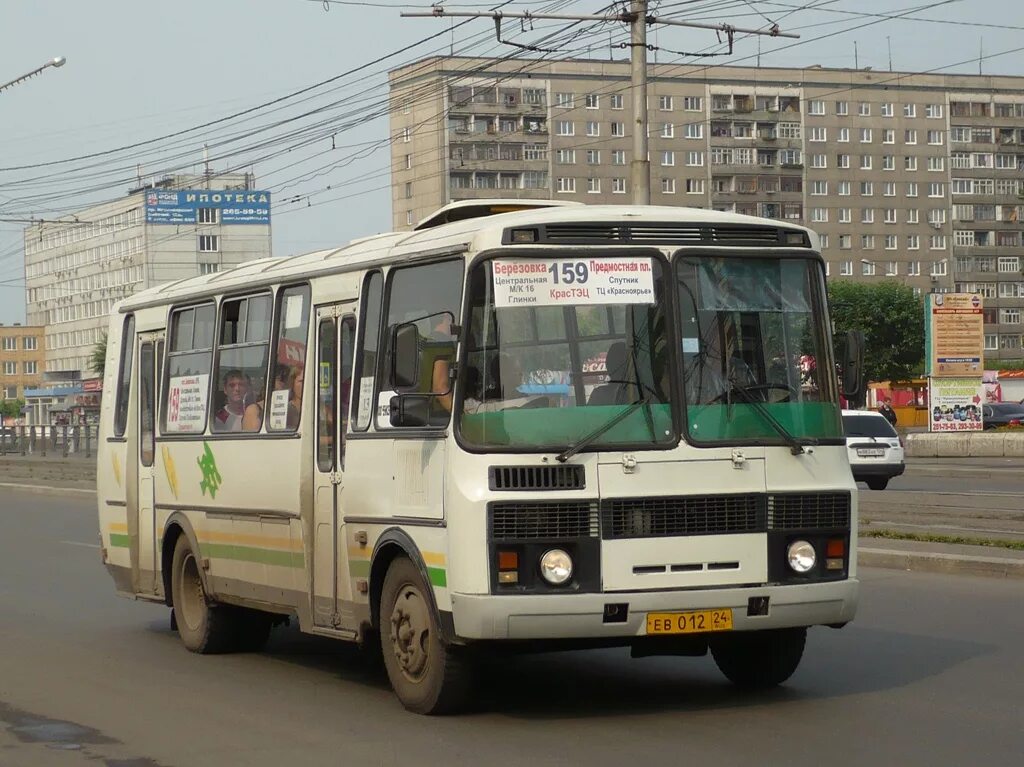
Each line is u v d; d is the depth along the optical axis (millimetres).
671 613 7785
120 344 13438
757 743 7473
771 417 8156
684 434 7934
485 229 8023
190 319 11977
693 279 8188
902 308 94375
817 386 8391
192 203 80312
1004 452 41375
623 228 8148
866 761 7008
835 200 121188
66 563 18859
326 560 9484
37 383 130000
